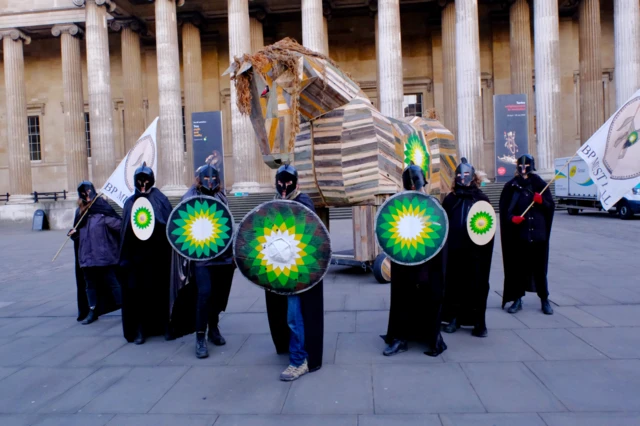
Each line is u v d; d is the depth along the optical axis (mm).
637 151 5812
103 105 27094
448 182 10562
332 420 3816
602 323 6062
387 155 8281
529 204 6488
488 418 3752
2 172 35219
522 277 6621
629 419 3662
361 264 9367
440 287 5074
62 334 6598
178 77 26734
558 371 4605
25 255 15695
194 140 24078
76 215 7188
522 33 28797
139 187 6000
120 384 4738
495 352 5172
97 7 27000
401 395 4211
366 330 6137
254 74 6141
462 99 24578
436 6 30953
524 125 23797
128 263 6023
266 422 3828
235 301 8070
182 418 3959
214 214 5344
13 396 4555
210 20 32344
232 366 5098
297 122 5984
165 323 6180
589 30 28375
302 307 4781
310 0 25094
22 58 31375
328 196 8391
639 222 19531
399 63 25016
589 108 28500
